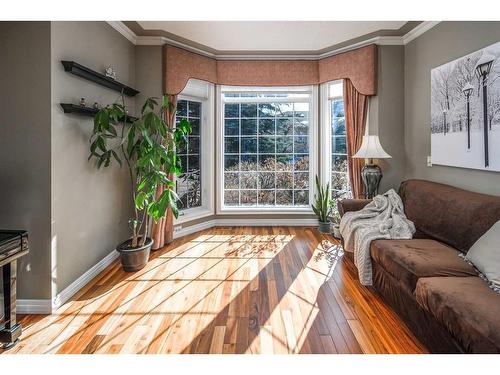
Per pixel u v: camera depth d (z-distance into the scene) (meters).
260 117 4.59
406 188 3.10
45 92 2.17
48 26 2.15
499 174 2.35
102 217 2.99
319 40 3.76
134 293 2.48
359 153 3.43
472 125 2.58
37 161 2.19
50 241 2.21
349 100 4.02
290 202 4.64
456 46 2.83
